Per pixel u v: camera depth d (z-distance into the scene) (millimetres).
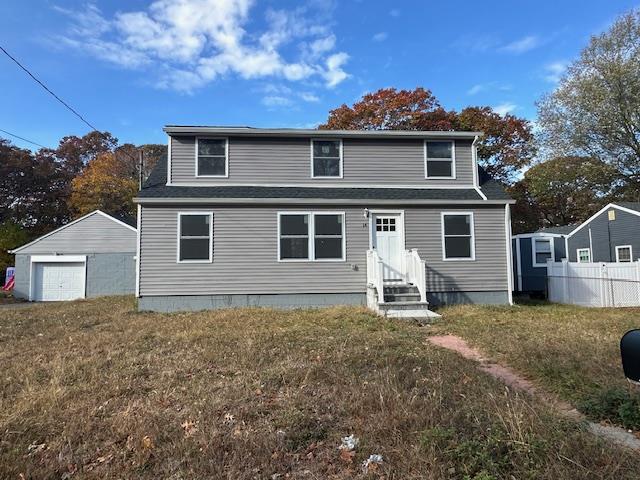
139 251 12703
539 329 9008
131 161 38031
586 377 5125
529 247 20516
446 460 3156
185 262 12836
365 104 27656
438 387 4770
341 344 7309
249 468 3236
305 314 11406
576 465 3006
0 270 27016
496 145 27844
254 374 5539
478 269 13594
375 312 11555
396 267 13391
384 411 4016
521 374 5754
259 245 13117
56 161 41500
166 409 4395
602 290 14453
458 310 12047
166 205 12859
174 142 13836
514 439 3328
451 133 14375
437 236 13562
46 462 3426
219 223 13008
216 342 7707
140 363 6316
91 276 21781
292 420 3990
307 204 13250
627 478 2883
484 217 13758
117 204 34906
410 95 27484
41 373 5879
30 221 38531
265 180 13992
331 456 3410
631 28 20594
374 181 14367
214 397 4672
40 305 16922
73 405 4562
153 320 10906
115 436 3840
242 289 12992
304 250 13258
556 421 3734
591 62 21453
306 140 14297
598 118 21547
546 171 23562
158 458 3422
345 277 13297
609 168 22250
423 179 14531
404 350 6941
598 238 19484
